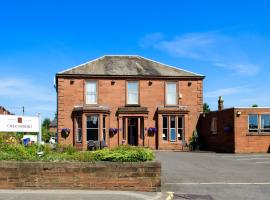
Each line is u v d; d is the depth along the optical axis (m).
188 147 39.44
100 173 13.70
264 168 21.12
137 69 40.66
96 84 39.53
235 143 32.91
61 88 39.03
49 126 101.94
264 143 33.09
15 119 15.59
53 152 16.25
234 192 14.03
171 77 40.28
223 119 35.16
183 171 19.69
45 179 13.64
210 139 37.91
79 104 39.16
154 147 39.44
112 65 40.78
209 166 22.05
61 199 11.88
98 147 36.28
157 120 39.69
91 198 12.08
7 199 11.81
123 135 39.16
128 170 13.72
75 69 39.72
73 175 13.68
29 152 15.10
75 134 38.56
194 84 40.56
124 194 12.85
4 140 16.38
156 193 13.27
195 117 40.31
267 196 13.32
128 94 39.84
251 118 33.19
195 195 13.46
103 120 38.69
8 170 13.62
